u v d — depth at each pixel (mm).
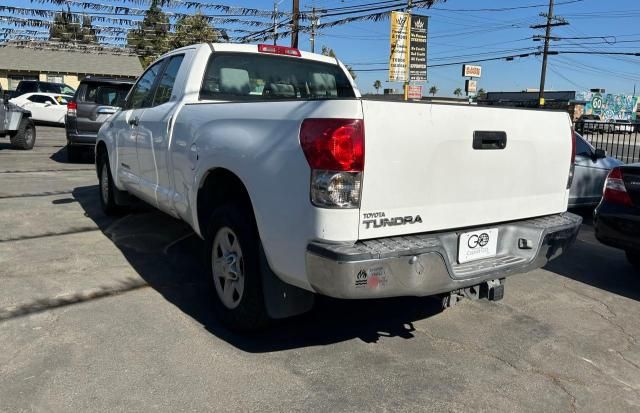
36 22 25531
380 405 3076
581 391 3342
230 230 3738
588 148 8555
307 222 3016
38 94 24297
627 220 5164
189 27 34062
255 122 3473
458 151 3332
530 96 63375
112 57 45688
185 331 3875
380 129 2986
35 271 4965
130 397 3039
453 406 3104
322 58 5570
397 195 3100
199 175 4023
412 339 3939
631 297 5039
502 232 3744
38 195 8430
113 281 4801
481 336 4043
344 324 4152
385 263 2963
